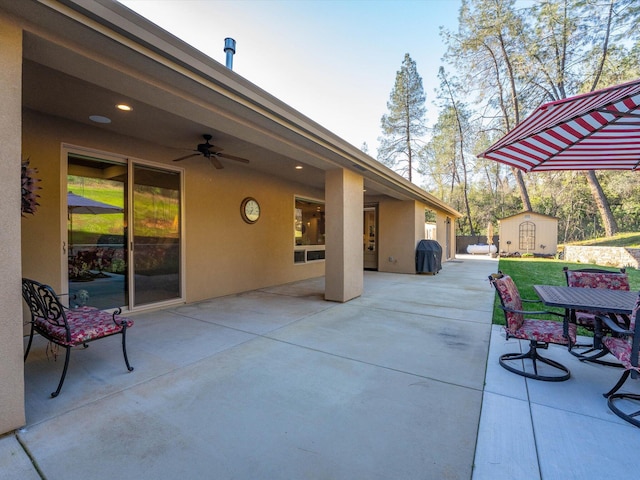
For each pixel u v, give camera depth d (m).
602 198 17.48
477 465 1.75
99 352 3.33
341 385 2.67
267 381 2.72
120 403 2.35
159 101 3.04
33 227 3.79
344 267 5.85
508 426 2.11
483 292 6.92
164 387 2.60
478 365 3.09
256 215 7.12
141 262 4.96
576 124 2.66
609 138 2.90
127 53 2.38
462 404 2.38
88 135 4.27
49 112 3.83
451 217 17.00
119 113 3.86
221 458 1.79
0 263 1.91
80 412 2.22
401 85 24.56
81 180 4.29
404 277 9.35
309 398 2.45
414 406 2.35
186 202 5.61
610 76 15.42
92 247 4.40
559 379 2.73
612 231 17.27
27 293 2.76
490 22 17.55
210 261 6.08
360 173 6.36
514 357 3.19
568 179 20.33
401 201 10.41
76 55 2.28
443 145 25.70
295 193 8.45
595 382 2.74
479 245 21.17
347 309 5.30
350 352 3.39
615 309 2.51
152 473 1.67
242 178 6.77
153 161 5.07
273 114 3.68
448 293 6.79
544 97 18.30
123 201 4.75
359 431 2.05
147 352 3.35
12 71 1.94
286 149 4.59
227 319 4.64
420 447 1.90
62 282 4.02
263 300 5.98
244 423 2.12
